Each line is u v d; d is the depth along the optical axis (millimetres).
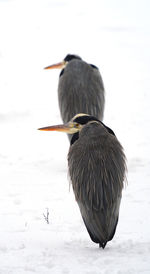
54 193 12164
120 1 53406
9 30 41625
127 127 18844
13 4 53062
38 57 33000
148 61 31016
